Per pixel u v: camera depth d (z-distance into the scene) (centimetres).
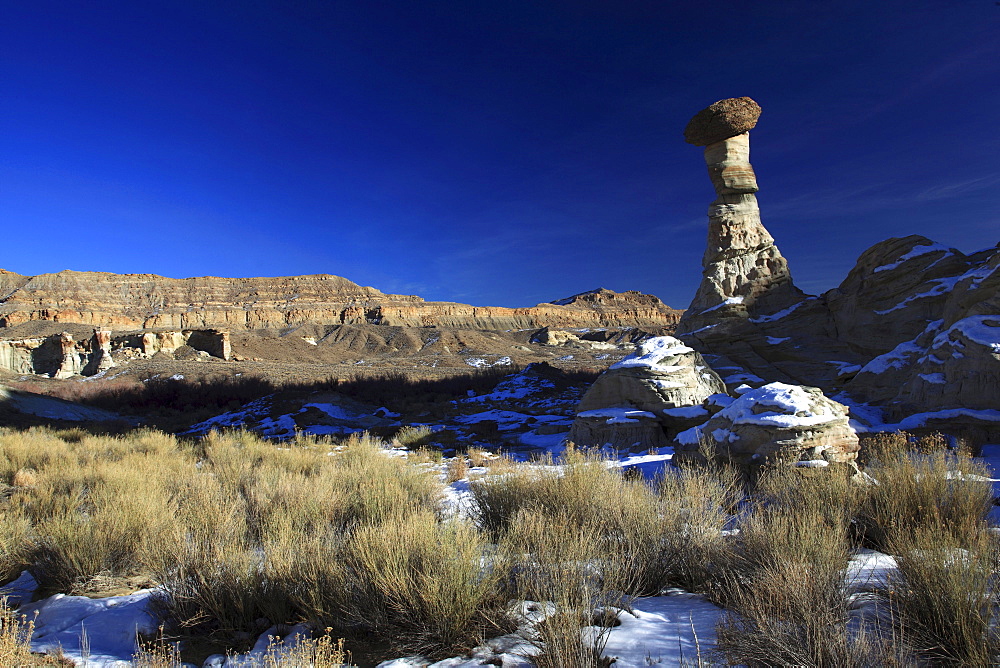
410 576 389
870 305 2155
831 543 423
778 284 2523
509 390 4081
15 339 7344
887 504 535
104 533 554
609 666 317
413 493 787
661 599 435
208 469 1175
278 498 717
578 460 826
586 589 385
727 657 307
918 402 1381
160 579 469
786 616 331
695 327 2648
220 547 475
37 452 1300
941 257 1992
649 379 1568
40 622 448
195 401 4216
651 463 1134
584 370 6181
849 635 312
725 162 2609
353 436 1881
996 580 336
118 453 1443
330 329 15338
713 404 1414
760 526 466
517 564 439
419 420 2880
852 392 1817
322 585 419
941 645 303
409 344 13275
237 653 366
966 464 681
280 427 2581
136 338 7694
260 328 15725
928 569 343
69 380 5741
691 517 522
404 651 359
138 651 365
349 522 646
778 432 734
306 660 322
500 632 375
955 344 1309
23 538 613
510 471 759
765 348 2391
